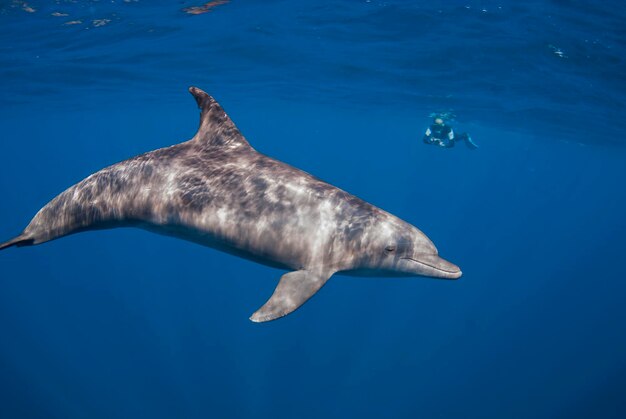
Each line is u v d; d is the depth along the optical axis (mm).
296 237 6410
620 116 26094
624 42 14445
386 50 19438
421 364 28172
